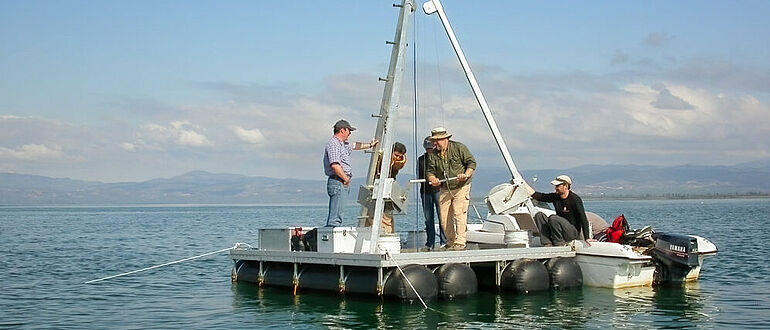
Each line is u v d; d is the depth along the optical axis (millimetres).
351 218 59000
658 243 16953
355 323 13016
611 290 16125
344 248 15156
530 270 15570
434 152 16203
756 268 21047
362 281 14570
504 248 16109
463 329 12500
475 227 18875
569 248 16625
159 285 19109
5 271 22969
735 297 15695
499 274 15805
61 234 46719
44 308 15633
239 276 17703
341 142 15750
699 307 14523
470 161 15945
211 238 42062
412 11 15680
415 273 14117
